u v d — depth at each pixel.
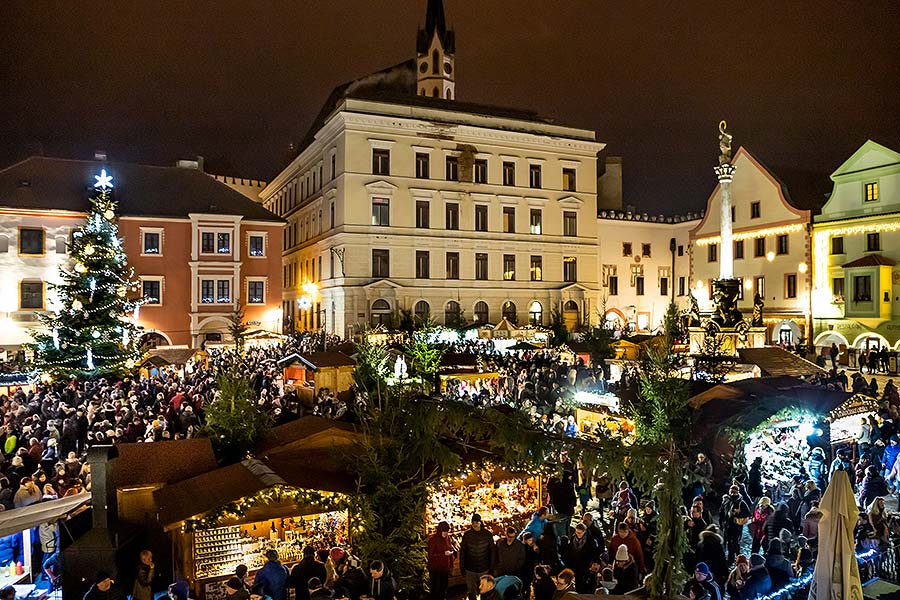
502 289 62.94
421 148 60.34
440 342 43.03
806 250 53.09
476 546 12.13
